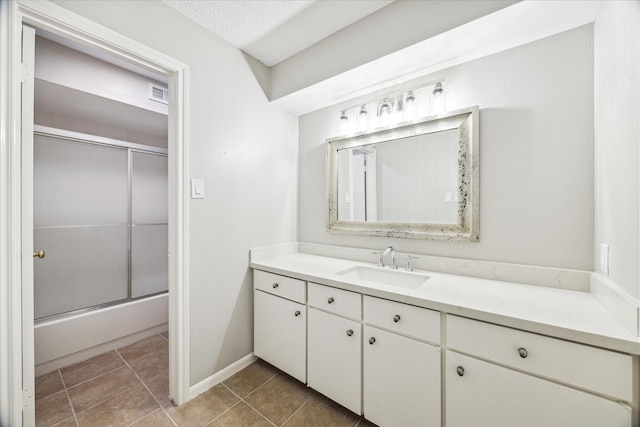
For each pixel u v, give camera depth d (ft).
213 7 4.81
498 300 3.60
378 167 6.15
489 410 3.24
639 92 2.53
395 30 4.69
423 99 5.52
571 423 2.77
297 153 7.67
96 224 7.52
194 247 5.16
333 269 5.50
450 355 3.52
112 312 7.01
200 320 5.27
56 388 5.41
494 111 4.69
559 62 4.13
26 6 3.34
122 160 8.06
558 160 4.14
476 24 3.97
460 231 5.04
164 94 7.38
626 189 2.84
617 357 2.58
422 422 3.76
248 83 6.25
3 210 3.01
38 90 5.87
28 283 3.62
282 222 7.19
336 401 4.68
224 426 4.46
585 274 3.91
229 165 5.82
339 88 6.06
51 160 6.82
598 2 3.51
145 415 4.68
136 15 4.36
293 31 5.49
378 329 4.17
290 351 5.42
